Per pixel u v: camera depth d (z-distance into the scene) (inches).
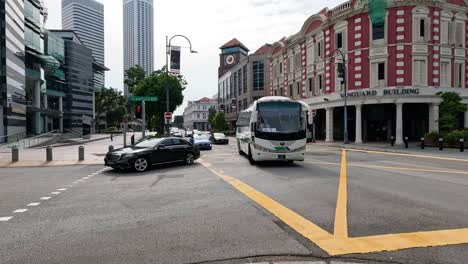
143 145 648.4
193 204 324.5
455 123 1151.6
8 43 1557.6
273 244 210.2
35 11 2087.8
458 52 1307.8
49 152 799.7
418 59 1249.4
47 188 438.0
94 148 1286.9
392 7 1256.8
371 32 1296.8
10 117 1568.7
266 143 640.4
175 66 1030.4
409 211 286.2
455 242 209.8
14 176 563.8
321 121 1711.4
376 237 220.2
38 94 2196.1
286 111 655.1
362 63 1320.1
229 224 254.5
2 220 279.0
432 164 647.8
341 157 797.9
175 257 193.2
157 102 1669.5
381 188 394.0
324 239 217.6
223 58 4242.1
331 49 1456.7
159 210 303.9
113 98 4185.5
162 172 583.5
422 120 1398.9
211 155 916.0
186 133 2407.7
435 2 1248.2
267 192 376.5
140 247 209.9
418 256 189.2
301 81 1731.1
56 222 270.8
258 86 2883.9
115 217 282.7
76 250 207.3
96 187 440.1
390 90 1246.9
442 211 285.7
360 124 1320.1
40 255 200.4
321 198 341.4
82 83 3287.4
